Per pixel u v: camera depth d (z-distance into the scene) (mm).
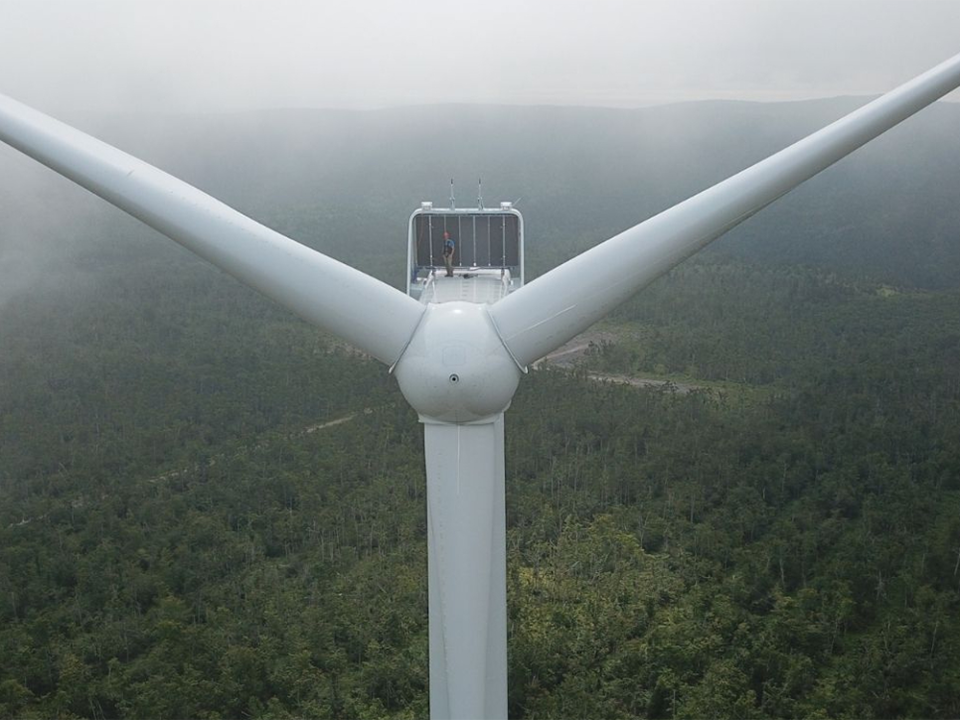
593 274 22031
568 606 55156
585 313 21953
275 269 22422
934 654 51000
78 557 66562
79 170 23344
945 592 57594
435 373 21125
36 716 46500
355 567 63438
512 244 28719
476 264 28906
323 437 90125
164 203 22906
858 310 150750
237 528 72812
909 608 56031
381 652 51062
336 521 70625
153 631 54781
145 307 156875
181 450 92125
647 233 22344
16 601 60719
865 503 71562
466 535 21797
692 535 66000
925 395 103688
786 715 45906
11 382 118625
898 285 188000
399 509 71625
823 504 73000
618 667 49000
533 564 61500
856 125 22891
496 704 27562
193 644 52312
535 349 21891
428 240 28875
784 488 75750
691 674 48031
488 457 21828
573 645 50438
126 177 23094
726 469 77250
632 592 56625
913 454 83500
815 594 56031
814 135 23047
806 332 137625
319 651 51312
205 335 142125
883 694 47375
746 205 22719
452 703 22031
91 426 100375
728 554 62938
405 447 86188
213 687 47750
